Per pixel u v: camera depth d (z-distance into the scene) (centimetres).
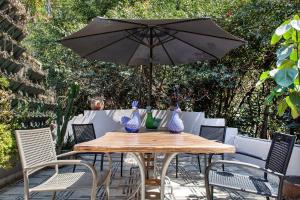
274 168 272
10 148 409
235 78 716
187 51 522
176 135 322
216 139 484
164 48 524
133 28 434
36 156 258
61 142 572
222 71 696
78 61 832
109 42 481
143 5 877
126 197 379
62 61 845
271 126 682
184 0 858
